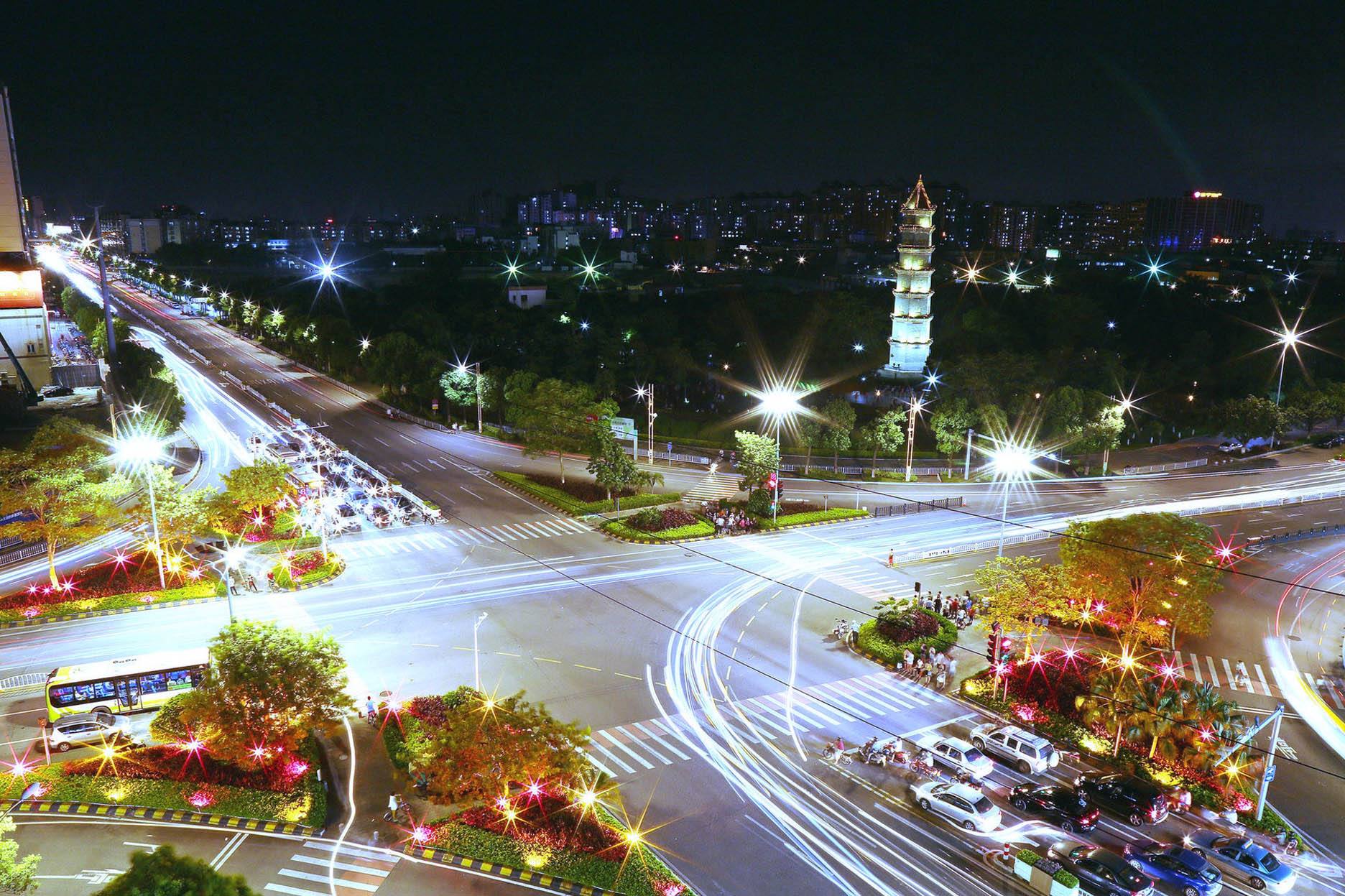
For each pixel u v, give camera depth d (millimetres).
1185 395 142000
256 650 42562
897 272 140000
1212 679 56969
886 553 78000
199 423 125375
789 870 38344
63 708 49500
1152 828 42094
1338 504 95312
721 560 75875
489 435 121812
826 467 110625
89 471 74875
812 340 160375
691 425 131250
